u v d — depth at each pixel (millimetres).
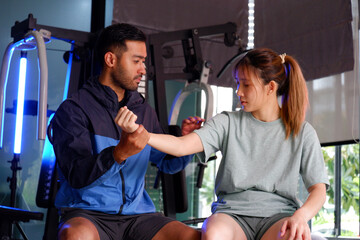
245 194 1811
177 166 2115
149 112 2162
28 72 3410
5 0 3330
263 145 1860
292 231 1553
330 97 3475
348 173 4562
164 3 3512
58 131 1906
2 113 2553
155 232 1860
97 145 1950
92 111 1982
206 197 4027
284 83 1892
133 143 1634
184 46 2990
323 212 4242
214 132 1906
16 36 2533
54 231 2457
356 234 4488
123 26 2082
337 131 3434
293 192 1807
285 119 1870
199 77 2914
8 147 3318
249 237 1757
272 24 3727
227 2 3723
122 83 2059
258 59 1827
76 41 2613
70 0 3531
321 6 3498
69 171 1787
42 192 2516
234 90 3666
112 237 1876
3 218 2057
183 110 3930
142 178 2004
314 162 1823
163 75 2885
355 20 3430
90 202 1883
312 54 3537
